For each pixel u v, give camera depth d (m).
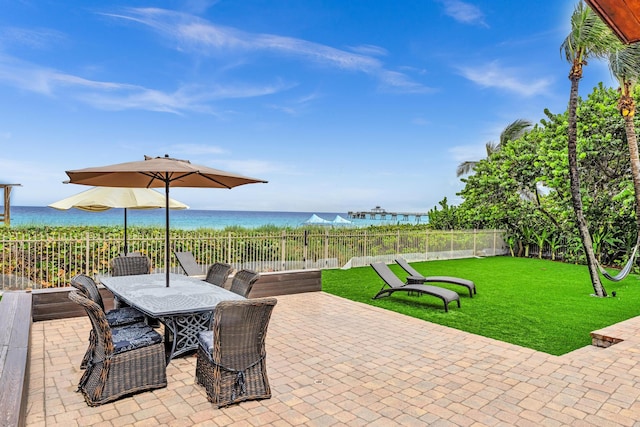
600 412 3.74
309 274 9.60
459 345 5.72
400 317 7.29
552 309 8.02
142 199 7.23
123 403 3.84
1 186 13.72
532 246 18.73
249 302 3.79
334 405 3.88
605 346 5.75
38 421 3.48
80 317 6.95
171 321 4.79
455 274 12.89
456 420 3.60
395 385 4.35
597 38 8.72
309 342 5.82
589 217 15.48
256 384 3.96
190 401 3.91
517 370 4.77
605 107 14.83
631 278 12.17
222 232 11.82
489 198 19.80
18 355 3.61
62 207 6.70
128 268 7.18
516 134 22.61
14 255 8.90
